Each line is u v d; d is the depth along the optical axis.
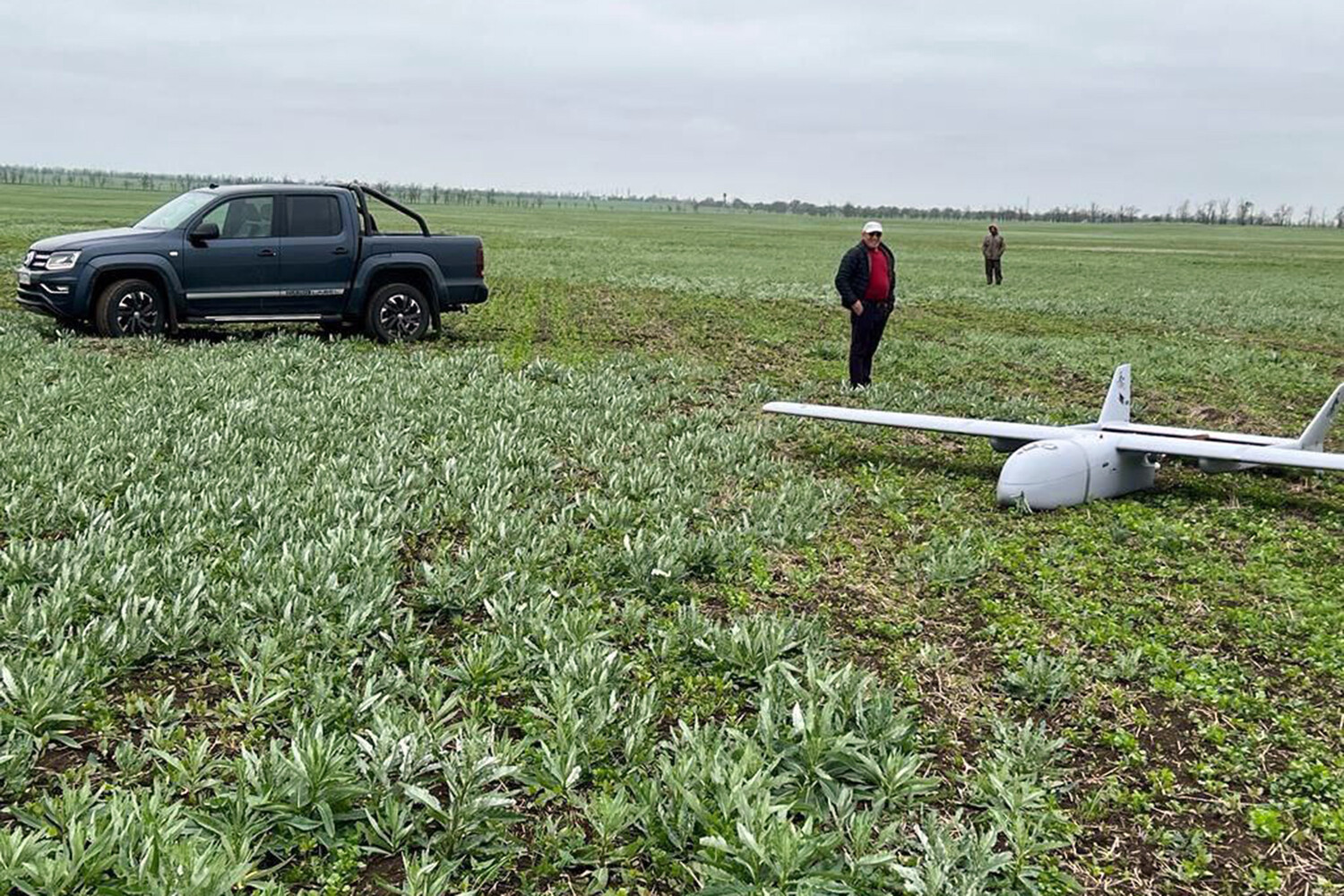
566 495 8.16
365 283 15.77
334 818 3.68
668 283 31.25
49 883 3.13
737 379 14.46
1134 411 13.36
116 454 8.23
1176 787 4.29
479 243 16.72
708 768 3.92
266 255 15.11
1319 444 9.56
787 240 73.88
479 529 6.85
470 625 5.54
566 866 3.60
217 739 4.29
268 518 6.74
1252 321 24.97
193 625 5.07
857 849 3.54
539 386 12.68
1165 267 49.97
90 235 14.91
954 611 6.12
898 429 11.34
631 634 5.46
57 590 5.23
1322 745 4.62
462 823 3.60
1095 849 3.85
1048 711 4.87
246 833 3.50
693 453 9.36
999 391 14.45
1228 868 3.78
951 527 7.77
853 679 4.74
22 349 12.91
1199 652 5.60
